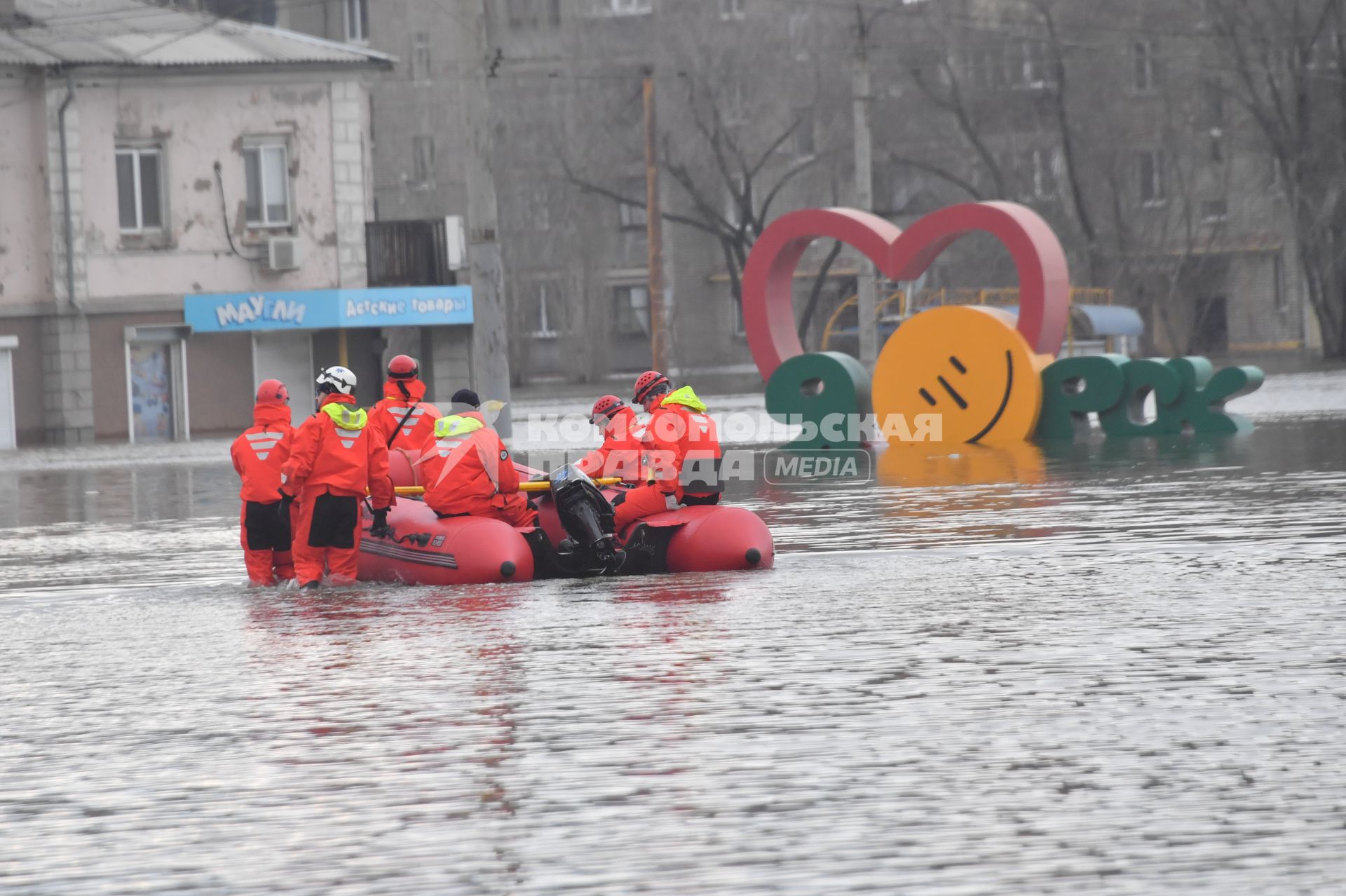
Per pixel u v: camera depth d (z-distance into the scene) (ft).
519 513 102.78
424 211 576.61
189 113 307.78
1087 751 51.85
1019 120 510.17
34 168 297.94
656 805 47.34
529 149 526.98
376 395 327.47
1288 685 60.44
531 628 78.89
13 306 296.30
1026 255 231.30
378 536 103.40
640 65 511.40
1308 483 148.56
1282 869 40.57
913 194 545.03
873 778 49.42
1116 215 502.79
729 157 528.22
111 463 241.35
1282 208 549.54
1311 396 322.96
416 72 578.25
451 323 327.47
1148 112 523.29
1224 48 484.74
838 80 515.91
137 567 115.03
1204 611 78.07
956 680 63.05
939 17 506.07
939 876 40.65
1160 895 39.11
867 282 309.01
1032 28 511.81
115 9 326.85
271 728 58.65
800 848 43.06
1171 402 228.43
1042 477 166.71
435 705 61.57
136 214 305.32
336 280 319.88
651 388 103.91
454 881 41.32
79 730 59.57
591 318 545.44
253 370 315.37
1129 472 168.35
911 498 148.15
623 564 97.55
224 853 44.32
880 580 93.35
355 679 67.41
